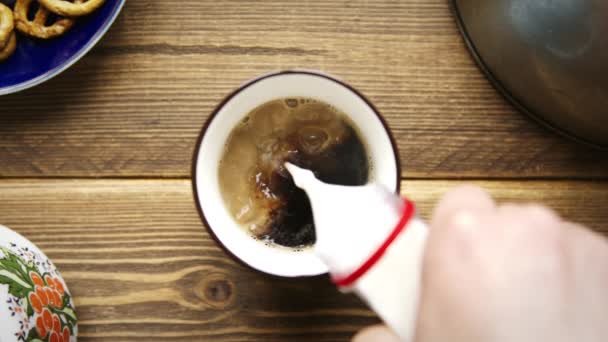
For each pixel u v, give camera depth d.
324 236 0.33
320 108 0.43
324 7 0.47
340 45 0.47
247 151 0.44
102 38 0.47
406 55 0.47
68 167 0.47
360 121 0.43
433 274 0.26
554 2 0.41
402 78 0.47
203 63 0.47
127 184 0.47
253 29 0.47
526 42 0.43
